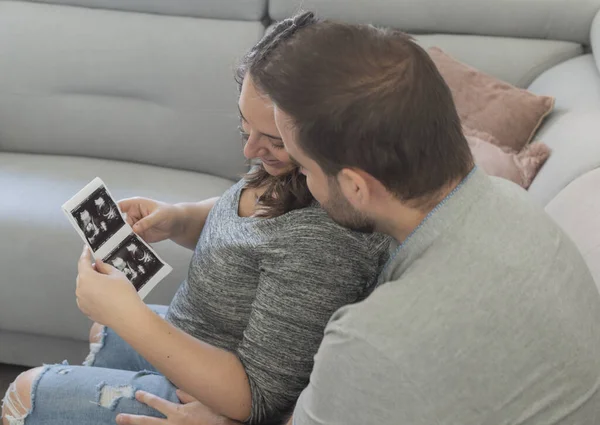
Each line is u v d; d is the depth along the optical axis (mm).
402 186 663
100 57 1717
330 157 666
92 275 945
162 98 1729
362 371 639
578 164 1284
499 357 631
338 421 688
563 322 656
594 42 1688
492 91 1638
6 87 1747
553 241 701
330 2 1752
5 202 1534
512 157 1474
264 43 805
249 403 924
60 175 1680
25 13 1757
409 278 651
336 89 637
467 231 660
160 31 1729
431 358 619
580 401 667
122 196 1607
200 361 917
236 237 963
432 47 1731
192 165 1790
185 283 1157
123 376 1052
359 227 752
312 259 873
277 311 892
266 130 837
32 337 1598
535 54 1784
